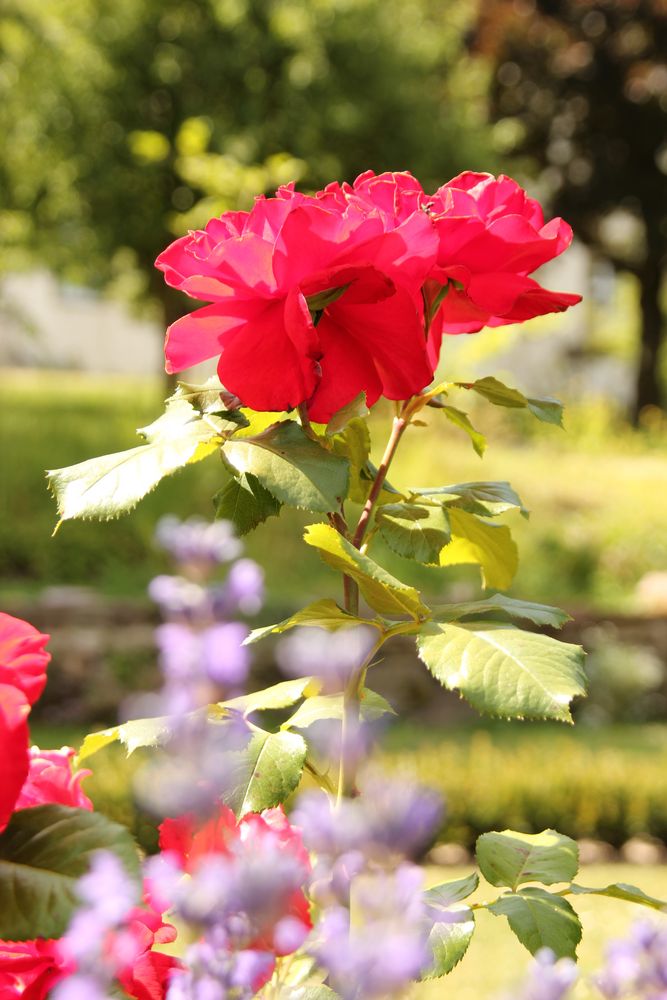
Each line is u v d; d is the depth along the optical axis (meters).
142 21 16.64
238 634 0.92
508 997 0.89
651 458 18.20
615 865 6.07
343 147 17.48
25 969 1.00
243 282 1.28
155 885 0.97
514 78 26.23
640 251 28.17
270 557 11.23
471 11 25.02
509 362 27.36
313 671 1.18
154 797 0.98
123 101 16.39
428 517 1.51
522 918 1.35
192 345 1.38
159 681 9.53
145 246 17.11
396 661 10.18
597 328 30.97
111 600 9.80
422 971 1.21
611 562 12.98
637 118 26.11
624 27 25.34
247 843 1.17
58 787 1.17
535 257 1.39
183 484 11.68
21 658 0.99
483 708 1.14
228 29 16.73
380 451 12.63
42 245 18.02
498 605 1.34
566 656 1.18
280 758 1.22
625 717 10.57
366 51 17.33
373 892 0.87
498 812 6.29
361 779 1.37
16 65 16.70
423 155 17.77
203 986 0.88
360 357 1.34
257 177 10.98
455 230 1.34
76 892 0.88
